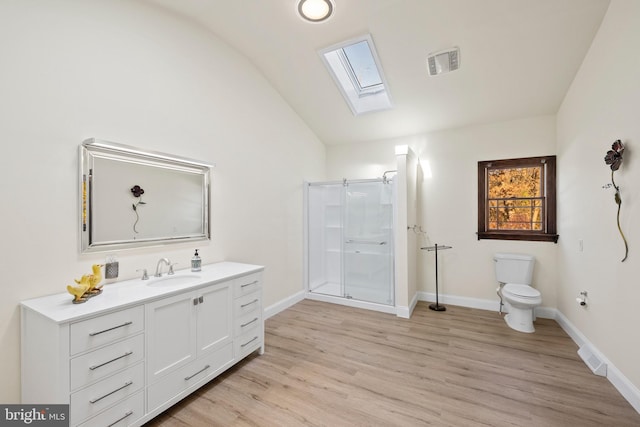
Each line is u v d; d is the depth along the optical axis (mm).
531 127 3395
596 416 1714
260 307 2488
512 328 3021
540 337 2801
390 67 2904
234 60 2902
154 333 1662
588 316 2453
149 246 2146
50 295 1640
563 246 3061
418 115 3604
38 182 1600
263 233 3301
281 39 2736
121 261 1979
